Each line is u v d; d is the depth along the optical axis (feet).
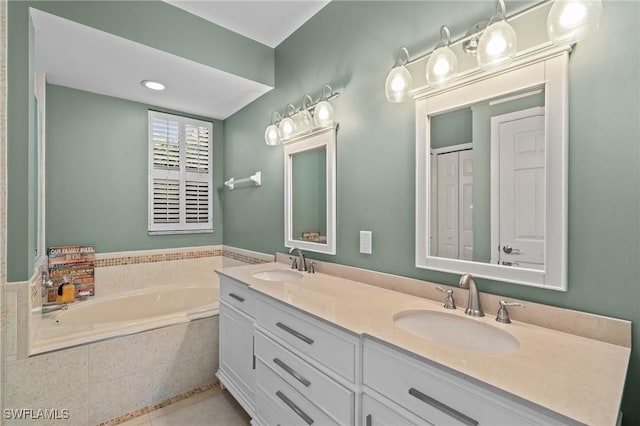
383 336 3.19
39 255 7.30
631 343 3.00
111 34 6.02
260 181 9.11
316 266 6.77
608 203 3.15
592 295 3.24
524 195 3.72
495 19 3.62
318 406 3.90
